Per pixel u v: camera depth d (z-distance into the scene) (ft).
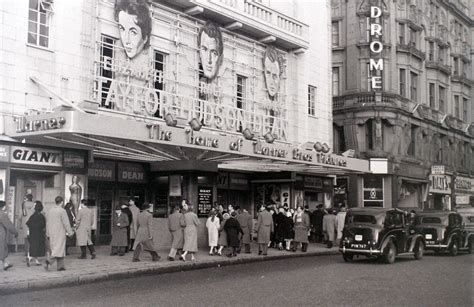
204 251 68.39
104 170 69.51
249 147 69.92
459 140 167.53
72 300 34.78
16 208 57.26
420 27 143.02
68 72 60.39
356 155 126.93
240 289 39.58
